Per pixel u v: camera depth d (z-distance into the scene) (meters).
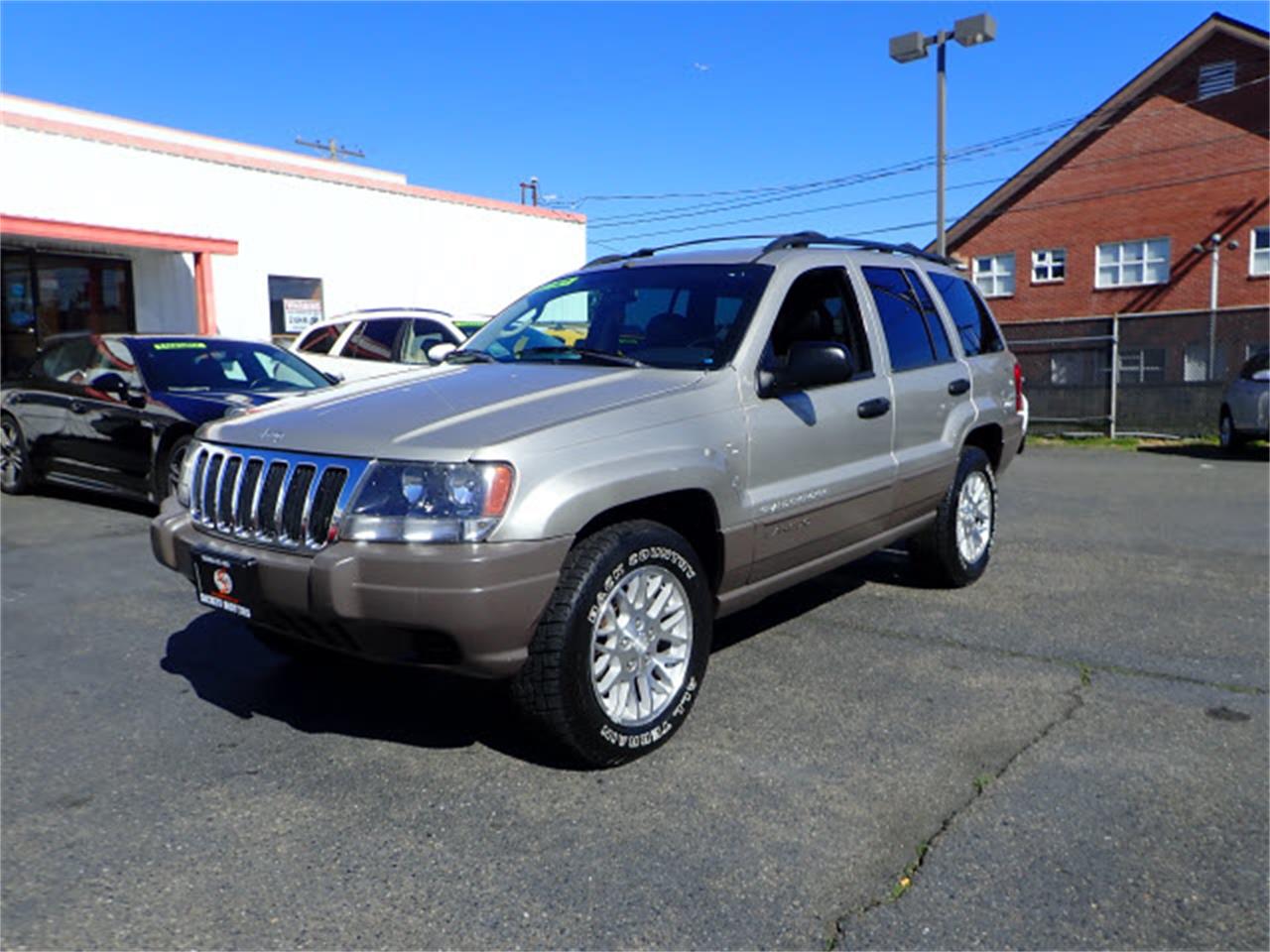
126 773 3.64
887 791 3.48
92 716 4.16
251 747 3.86
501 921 2.75
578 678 3.45
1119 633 5.26
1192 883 2.93
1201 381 16.53
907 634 5.23
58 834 3.21
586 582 3.45
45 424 8.97
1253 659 4.84
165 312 15.00
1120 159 32.00
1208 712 4.18
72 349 9.07
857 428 4.74
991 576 6.48
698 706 4.24
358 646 3.37
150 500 8.02
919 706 4.24
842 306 4.93
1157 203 31.47
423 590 3.18
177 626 5.37
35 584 6.21
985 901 2.84
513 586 3.24
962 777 3.58
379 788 3.51
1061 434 17.48
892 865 3.02
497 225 20.25
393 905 2.83
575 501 3.36
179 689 4.46
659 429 3.74
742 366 4.16
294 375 9.19
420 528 3.22
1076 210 32.94
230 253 14.77
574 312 4.84
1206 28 29.78
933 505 5.57
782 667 4.71
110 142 13.88
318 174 16.75
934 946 2.65
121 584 6.21
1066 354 17.50
